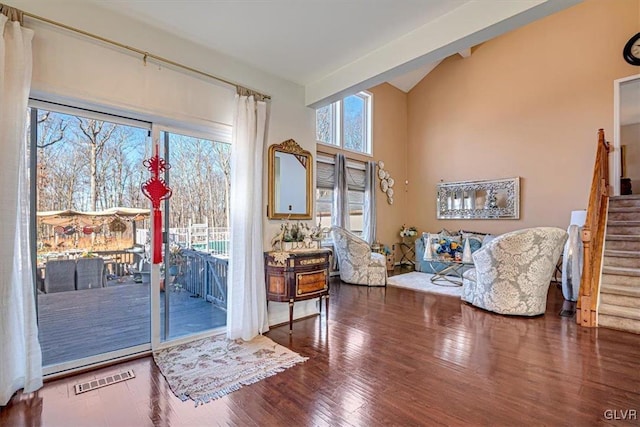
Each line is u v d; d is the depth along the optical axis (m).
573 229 4.59
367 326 3.52
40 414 1.92
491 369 2.49
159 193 2.89
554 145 6.11
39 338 2.50
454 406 1.99
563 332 3.32
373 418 1.88
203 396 2.12
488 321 3.68
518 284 3.84
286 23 2.66
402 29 2.76
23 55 2.04
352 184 6.93
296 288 3.29
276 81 3.62
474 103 7.21
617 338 3.13
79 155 2.61
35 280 2.45
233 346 2.95
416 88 8.28
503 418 1.87
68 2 2.30
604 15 5.61
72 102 2.41
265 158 3.50
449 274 6.42
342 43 2.97
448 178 7.63
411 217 8.33
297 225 3.68
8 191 1.99
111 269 2.79
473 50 7.21
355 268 5.71
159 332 2.88
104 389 2.20
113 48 2.51
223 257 3.43
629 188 5.36
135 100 2.62
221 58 3.15
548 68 6.19
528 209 6.41
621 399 2.06
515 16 2.20
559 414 1.91
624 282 3.74
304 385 2.26
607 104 5.56
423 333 3.29
